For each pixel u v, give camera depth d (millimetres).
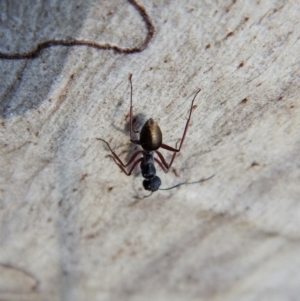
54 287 56
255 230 52
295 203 49
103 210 48
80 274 55
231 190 48
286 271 59
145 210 49
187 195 48
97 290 58
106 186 45
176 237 52
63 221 48
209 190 47
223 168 46
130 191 46
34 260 52
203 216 50
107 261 54
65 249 51
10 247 50
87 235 50
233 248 55
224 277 58
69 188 45
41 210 46
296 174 46
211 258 56
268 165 45
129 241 52
